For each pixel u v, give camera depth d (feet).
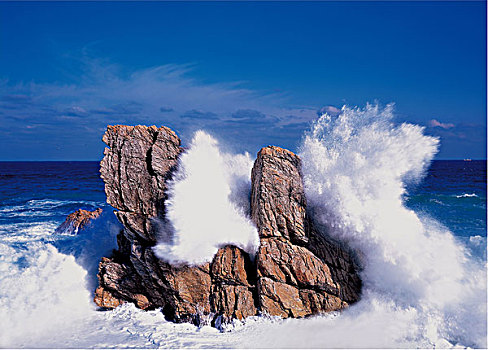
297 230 29.84
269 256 28.99
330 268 29.55
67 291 33.27
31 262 37.76
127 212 31.48
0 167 362.74
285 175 31.27
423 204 78.69
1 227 60.39
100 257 37.45
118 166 32.09
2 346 25.25
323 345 24.16
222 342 25.29
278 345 24.43
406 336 24.84
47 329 27.61
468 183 131.85
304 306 27.96
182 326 28.07
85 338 26.25
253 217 31.24
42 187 136.46
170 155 32.60
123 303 31.58
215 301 28.60
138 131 32.73
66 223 55.83
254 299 28.45
